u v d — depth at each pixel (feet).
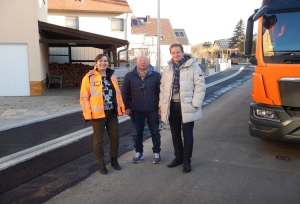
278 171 14.70
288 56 15.31
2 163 15.72
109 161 16.29
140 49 97.35
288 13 15.84
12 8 39.17
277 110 15.69
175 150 15.37
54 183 13.42
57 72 54.54
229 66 116.78
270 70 15.84
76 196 12.23
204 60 88.89
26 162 16.01
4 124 24.13
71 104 34.27
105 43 43.42
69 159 16.52
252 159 16.39
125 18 85.15
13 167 15.28
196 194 12.34
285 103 15.43
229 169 14.97
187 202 11.68
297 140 15.30
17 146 18.63
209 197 12.07
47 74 50.90
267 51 16.08
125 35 85.71
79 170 14.97
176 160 15.39
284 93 15.40
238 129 23.11
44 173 14.55
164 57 110.52
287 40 15.64
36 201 11.77
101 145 14.40
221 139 20.38
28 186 13.09
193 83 14.16
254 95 17.08
